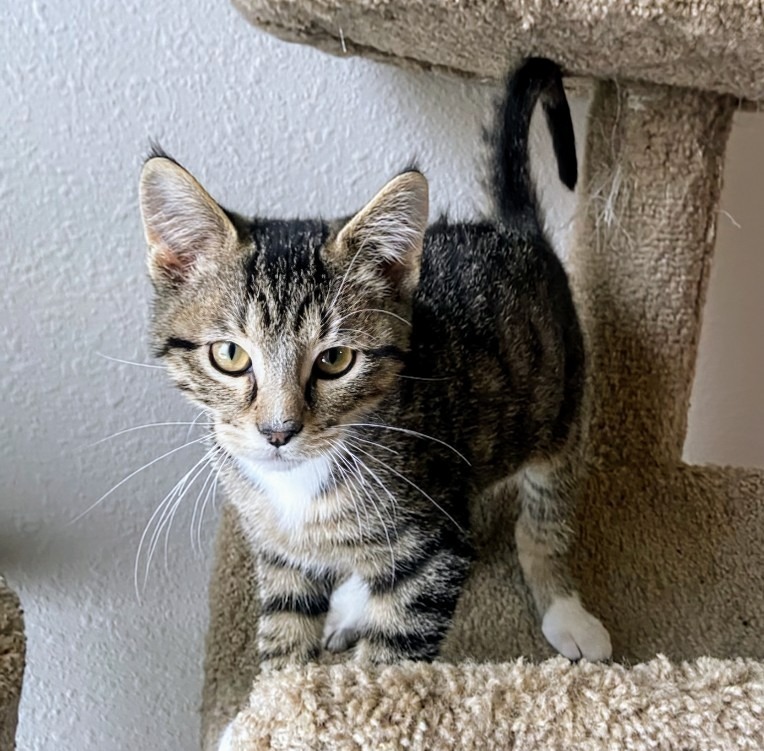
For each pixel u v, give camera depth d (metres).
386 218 0.32
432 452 0.35
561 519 0.41
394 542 0.34
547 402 0.39
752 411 0.54
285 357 0.31
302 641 0.37
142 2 0.40
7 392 0.44
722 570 0.41
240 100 0.43
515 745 0.28
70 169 0.42
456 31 0.35
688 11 0.31
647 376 0.43
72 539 0.48
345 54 0.40
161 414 0.46
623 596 0.41
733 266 0.50
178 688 0.52
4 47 0.40
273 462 0.32
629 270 0.42
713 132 0.40
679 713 0.28
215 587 0.42
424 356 0.35
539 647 0.39
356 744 0.27
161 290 0.33
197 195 0.31
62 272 0.43
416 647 0.34
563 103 0.39
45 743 0.52
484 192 0.43
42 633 0.50
